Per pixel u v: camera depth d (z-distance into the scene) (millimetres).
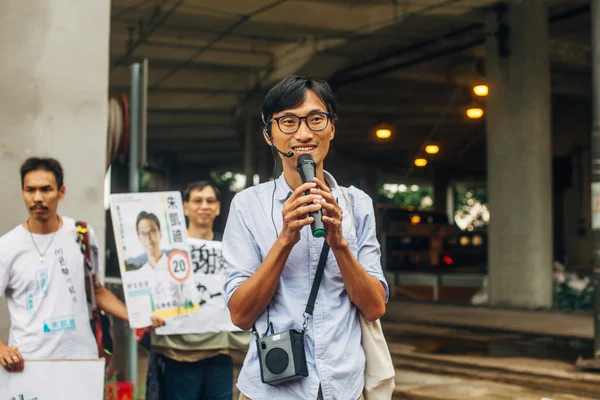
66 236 3855
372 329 2428
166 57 15922
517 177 13250
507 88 13453
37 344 3678
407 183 38375
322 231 2131
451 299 15961
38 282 3725
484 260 29469
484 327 10680
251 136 20453
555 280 14000
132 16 13719
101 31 5391
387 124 22219
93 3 5367
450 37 14844
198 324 4391
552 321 11250
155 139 26141
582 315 12023
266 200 2443
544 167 13211
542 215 13094
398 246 25453
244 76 18344
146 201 4438
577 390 6836
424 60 15391
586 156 23609
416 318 11867
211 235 4832
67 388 3570
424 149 26672
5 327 4816
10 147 5094
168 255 4406
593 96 7707
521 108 13258
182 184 34219
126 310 4188
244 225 2428
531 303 13000
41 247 3762
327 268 2340
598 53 7625
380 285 2379
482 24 14211
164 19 13562
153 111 20734
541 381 7176
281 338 2262
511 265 13266
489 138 13750
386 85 18469
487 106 13828
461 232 29375
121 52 15469
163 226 4441
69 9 5293
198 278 4488
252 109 19781
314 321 2309
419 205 55219
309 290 2334
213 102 19750
